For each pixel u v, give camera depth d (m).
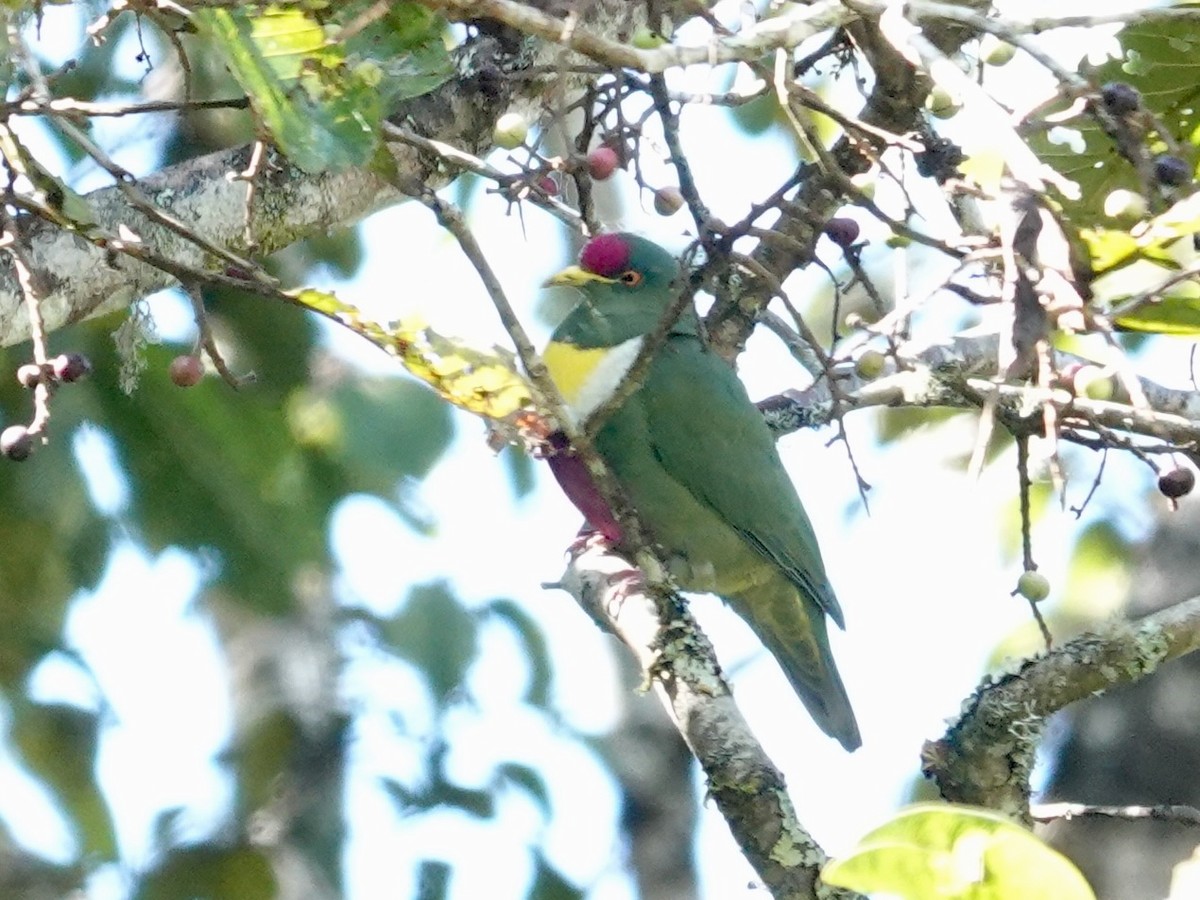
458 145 8.73
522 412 7.92
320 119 6.18
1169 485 7.75
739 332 10.56
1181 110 8.40
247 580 10.90
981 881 5.00
